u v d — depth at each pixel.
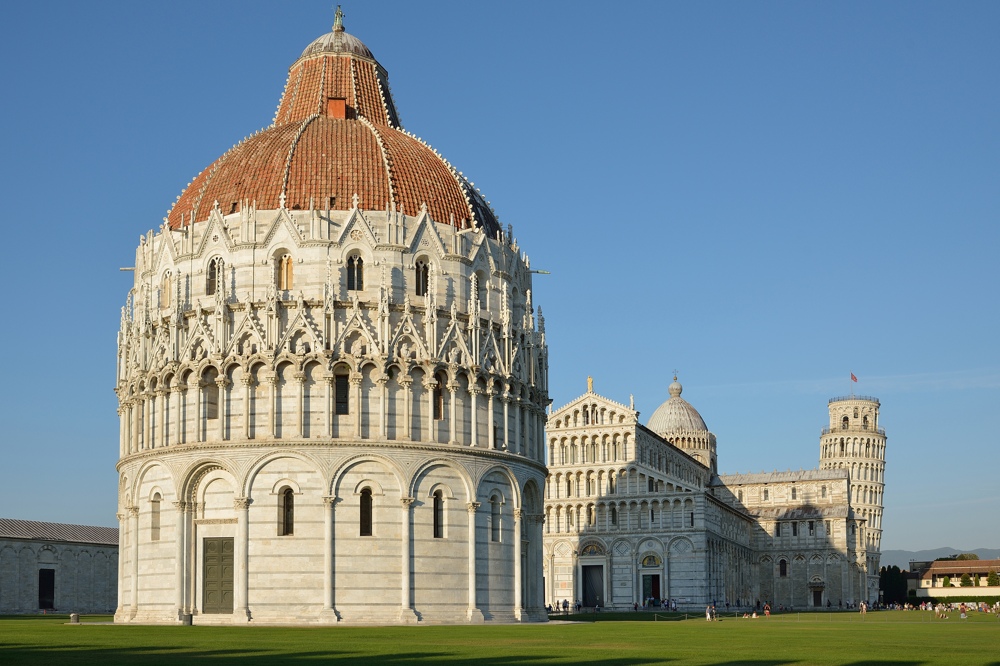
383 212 106.44
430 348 104.19
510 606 108.75
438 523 103.44
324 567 98.81
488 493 107.19
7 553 166.12
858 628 102.69
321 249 103.81
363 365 101.94
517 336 114.62
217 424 102.31
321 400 101.12
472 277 109.69
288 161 109.25
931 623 122.38
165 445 104.25
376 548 100.19
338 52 125.38
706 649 64.50
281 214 104.19
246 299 103.44
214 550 101.44
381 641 69.62
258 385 101.69
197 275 106.06
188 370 103.62
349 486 100.44
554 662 53.91
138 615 104.81
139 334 110.00
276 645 65.06
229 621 98.94
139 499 107.12
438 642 68.81
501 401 110.44
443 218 111.12
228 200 108.44
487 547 106.44
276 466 100.12
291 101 123.50
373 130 115.88
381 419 101.50
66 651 58.88
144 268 111.50
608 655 58.81
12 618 127.19
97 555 183.62
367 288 104.44
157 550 104.12
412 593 100.75
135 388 109.38
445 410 105.31
